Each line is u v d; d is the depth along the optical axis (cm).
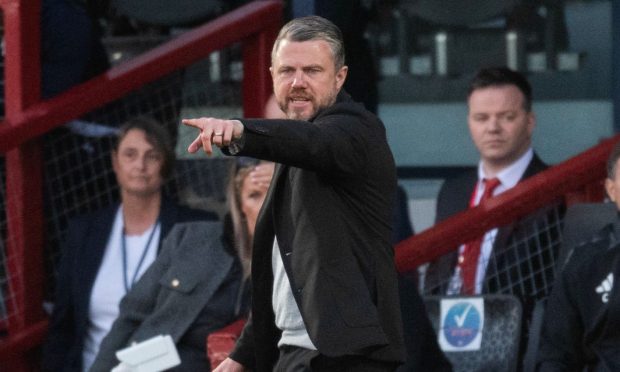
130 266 2011
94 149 2127
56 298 2028
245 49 2136
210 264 1888
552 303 1777
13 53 2048
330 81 1339
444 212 2133
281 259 1336
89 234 2025
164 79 2162
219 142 1197
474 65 2745
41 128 2033
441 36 2734
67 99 2047
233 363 1475
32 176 2058
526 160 2091
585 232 1833
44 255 2112
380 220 1334
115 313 1998
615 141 1978
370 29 2755
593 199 1962
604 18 2753
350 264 1308
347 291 1298
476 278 1958
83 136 2114
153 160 2009
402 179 2797
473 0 2383
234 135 1206
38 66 2061
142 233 2023
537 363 1781
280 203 1342
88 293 2003
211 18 2392
